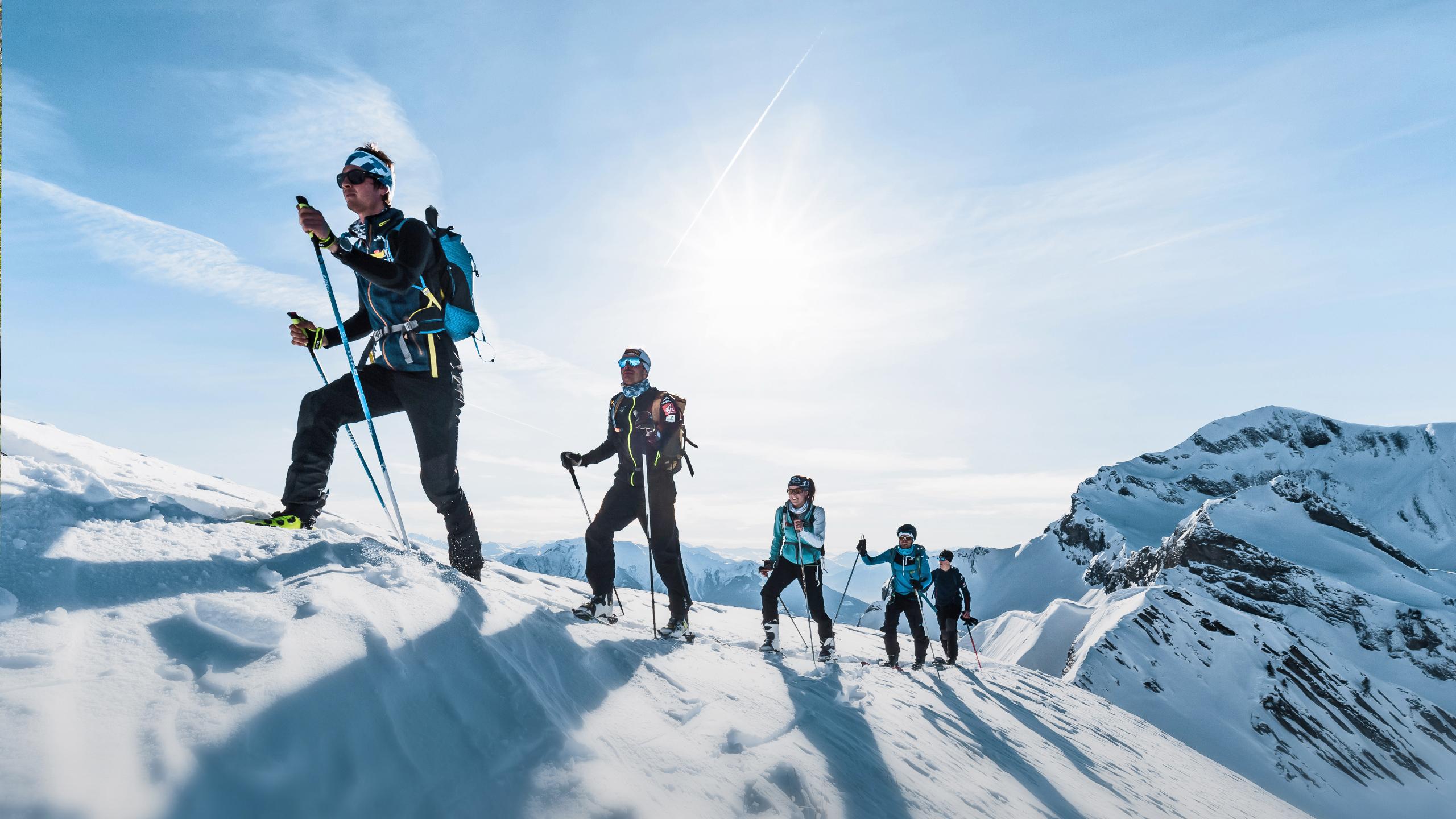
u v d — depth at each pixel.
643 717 2.88
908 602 8.86
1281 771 68.00
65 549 2.42
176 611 2.23
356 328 4.15
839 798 2.78
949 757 4.08
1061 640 99.50
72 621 2.01
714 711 3.22
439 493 4.18
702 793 2.38
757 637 7.35
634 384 5.18
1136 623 86.31
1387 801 65.81
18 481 2.88
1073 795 4.50
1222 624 87.31
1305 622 107.56
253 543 3.05
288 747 1.76
